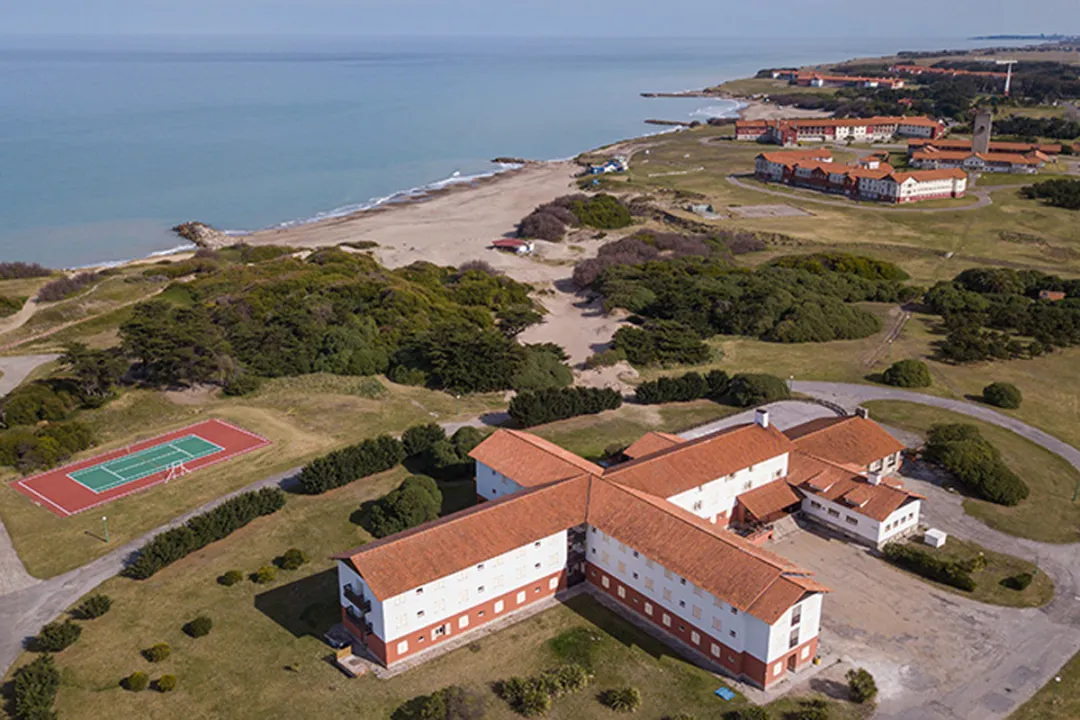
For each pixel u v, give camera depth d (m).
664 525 57.53
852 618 58.22
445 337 104.12
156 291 134.50
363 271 141.00
